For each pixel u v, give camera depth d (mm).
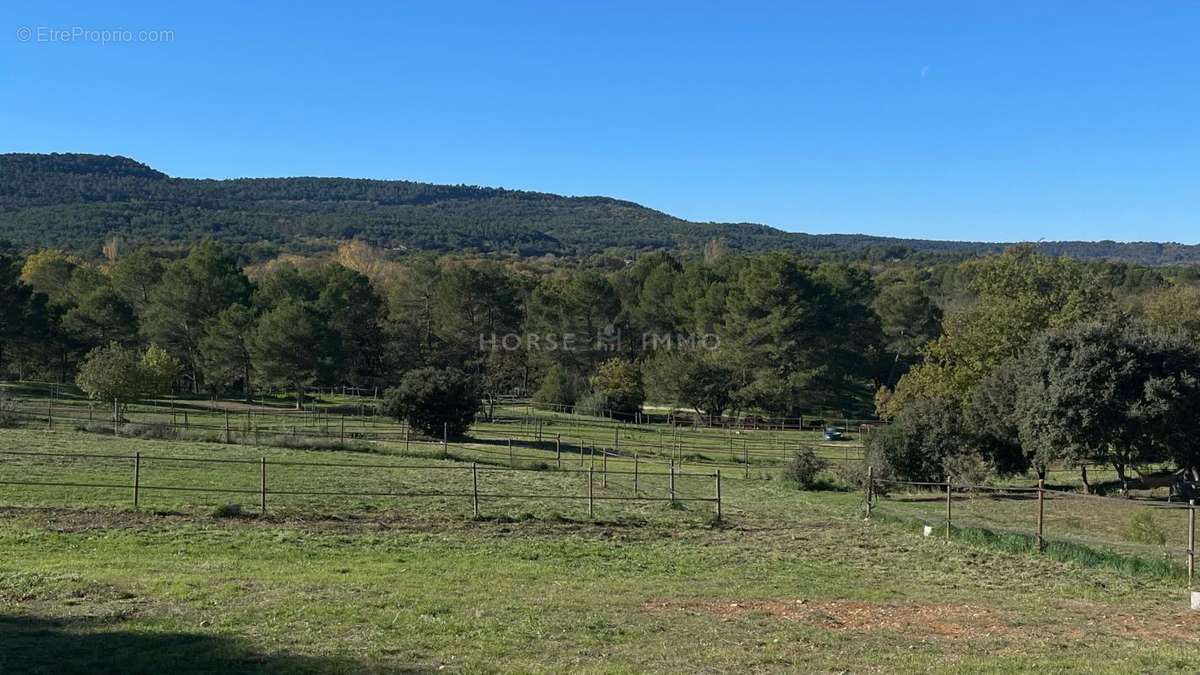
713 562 18891
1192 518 17609
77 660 9234
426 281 95688
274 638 10562
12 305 70125
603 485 33219
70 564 14977
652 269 112250
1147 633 12891
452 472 34625
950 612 14211
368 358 94188
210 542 18219
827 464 42938
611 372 84125
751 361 81812
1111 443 35500
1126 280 99625
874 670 10023
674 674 9594
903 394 54875
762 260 86375
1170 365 34531
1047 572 18375
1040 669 10023
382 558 17500
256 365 71062
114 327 79188
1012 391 37750
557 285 106188
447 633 11172
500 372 96312
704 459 50625
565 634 11359
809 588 16062
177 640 10258
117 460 31750
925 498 35125
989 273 51688
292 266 102812
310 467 33031
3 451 32031
